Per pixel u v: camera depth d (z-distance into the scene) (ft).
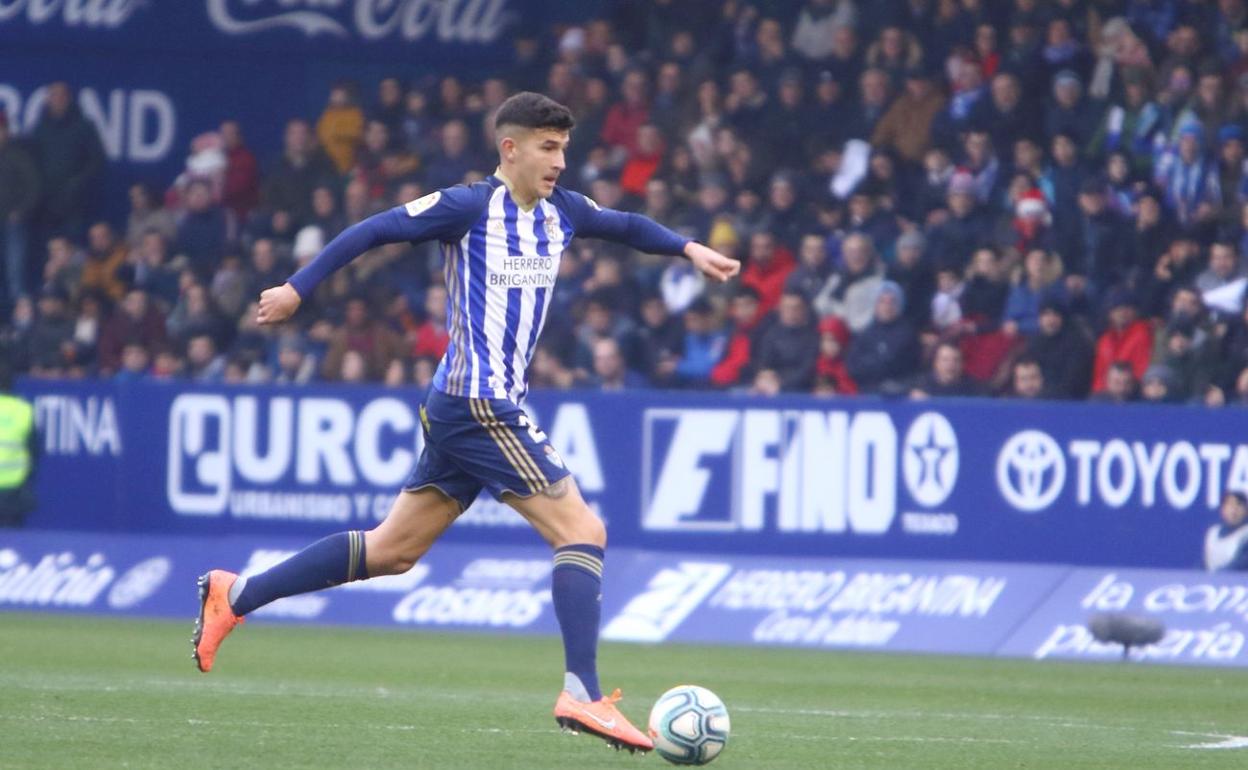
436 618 148.56
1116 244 171.53
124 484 157.69
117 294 196.34
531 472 67.82
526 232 68.64
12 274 205.87
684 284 174.81
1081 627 137.59
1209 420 139.13
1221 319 160.45
